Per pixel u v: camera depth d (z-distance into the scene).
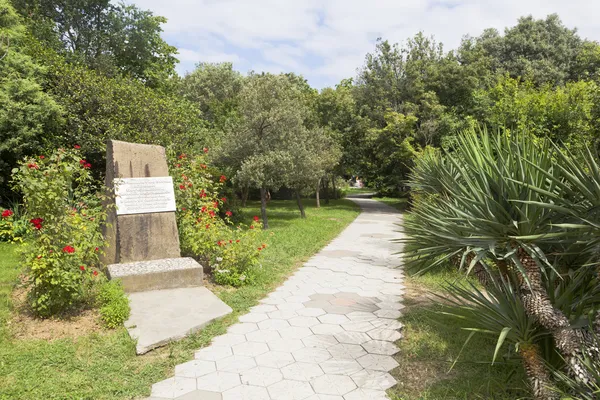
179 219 8.37
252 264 7.38
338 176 28.50
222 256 7.20
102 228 7.47
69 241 5.22
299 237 12.09
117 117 13.36
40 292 5.05
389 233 13.91
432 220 3.52
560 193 2.99
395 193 37.09
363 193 45.78
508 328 2.93
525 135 3.46
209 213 8.09
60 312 5.19
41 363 3.98
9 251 8.69
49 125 12.12
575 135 13.91
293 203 28.16
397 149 22.14
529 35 34.94
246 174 12.84
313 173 14.25
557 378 3.16
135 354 4.32
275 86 13.88
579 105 14.53
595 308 3.26
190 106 19.38
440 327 4.97
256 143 13.35
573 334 2.98
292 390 3.60
